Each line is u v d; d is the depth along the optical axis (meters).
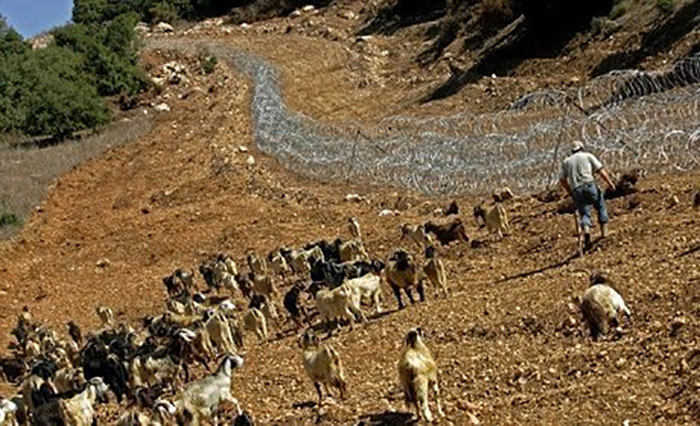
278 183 32.06
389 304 16.72
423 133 32.44
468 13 55.28
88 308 23.97
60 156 44.72
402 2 69.38
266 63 63.34
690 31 34.28
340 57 62.19
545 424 9.28
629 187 18.28
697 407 8.64
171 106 56.34
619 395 9.45
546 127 27.02
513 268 16.33
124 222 32.09
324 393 12.62
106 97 59.84
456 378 11.41
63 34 67.19
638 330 11.13
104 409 15.79
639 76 31.55
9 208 35.53
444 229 19.17
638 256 14.05
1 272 28.16
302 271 21.16
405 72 53.66
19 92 55.16
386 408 10.84
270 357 15.61
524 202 20.98
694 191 17.03
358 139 33.28
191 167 38.78
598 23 40.56
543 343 11.87
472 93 40.94
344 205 26.91
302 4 85.75
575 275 14.07
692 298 11.37
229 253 25.48
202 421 12.54
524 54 43.69
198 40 78.25
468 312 14.02
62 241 31.30
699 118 22.72
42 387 15.32
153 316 20.45
